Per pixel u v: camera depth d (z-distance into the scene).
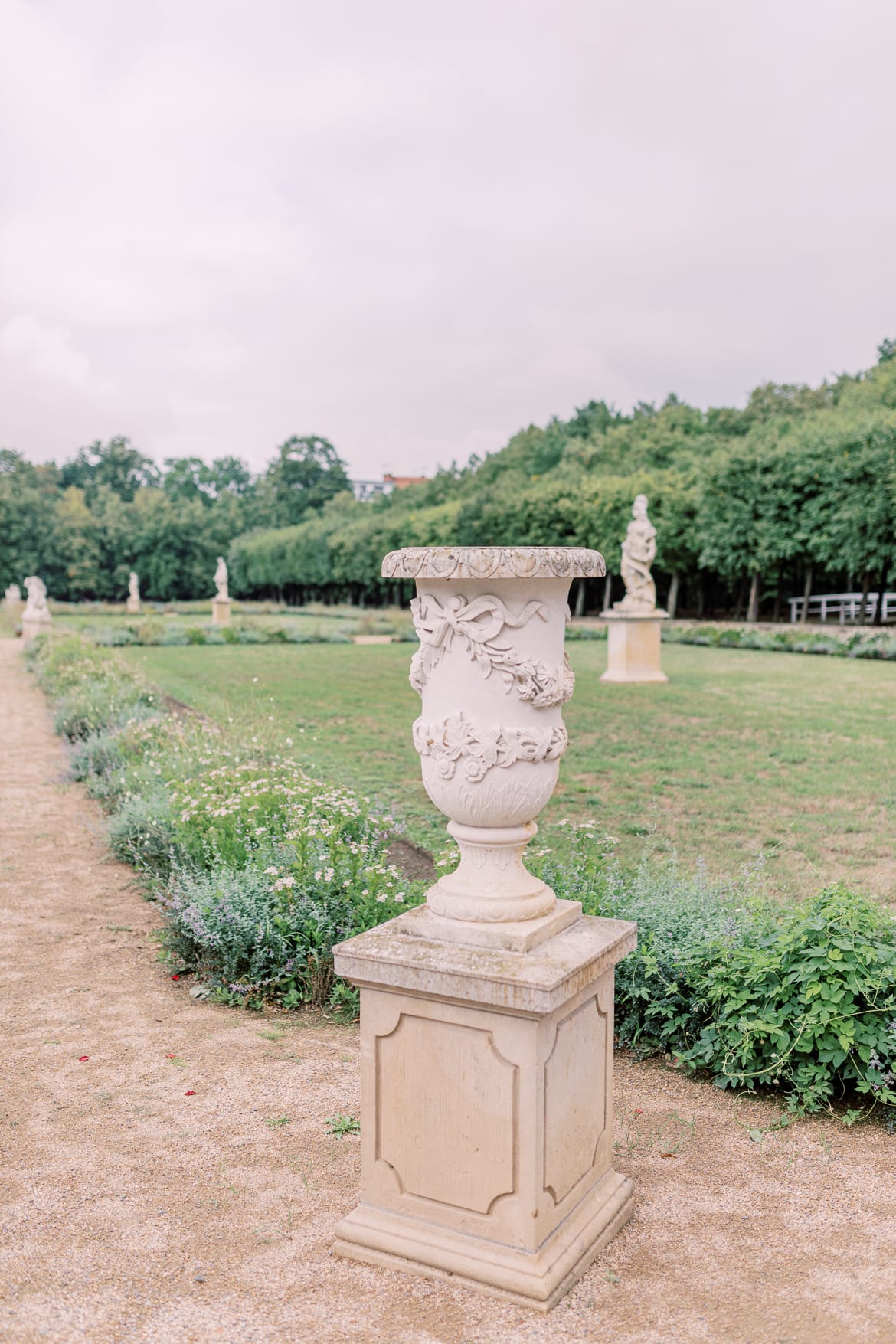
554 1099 2.87
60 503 82.12
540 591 2.90
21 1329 2.67
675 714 15.88
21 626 42.03
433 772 3.03
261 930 5.23
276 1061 4.46
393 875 5.61
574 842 6.40
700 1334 2.65
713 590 49.03
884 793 10.03
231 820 6.63
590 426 73.69
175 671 24.69
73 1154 3.64
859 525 33.50
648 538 20.48
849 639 28.70
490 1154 2.85
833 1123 3.90
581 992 3.00
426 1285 2.87
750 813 9.18
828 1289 2.85
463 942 3.00
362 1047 3.04
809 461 36.28
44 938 6.25
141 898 7.11
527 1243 2.82
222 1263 2.98
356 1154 3.63
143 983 5.49
